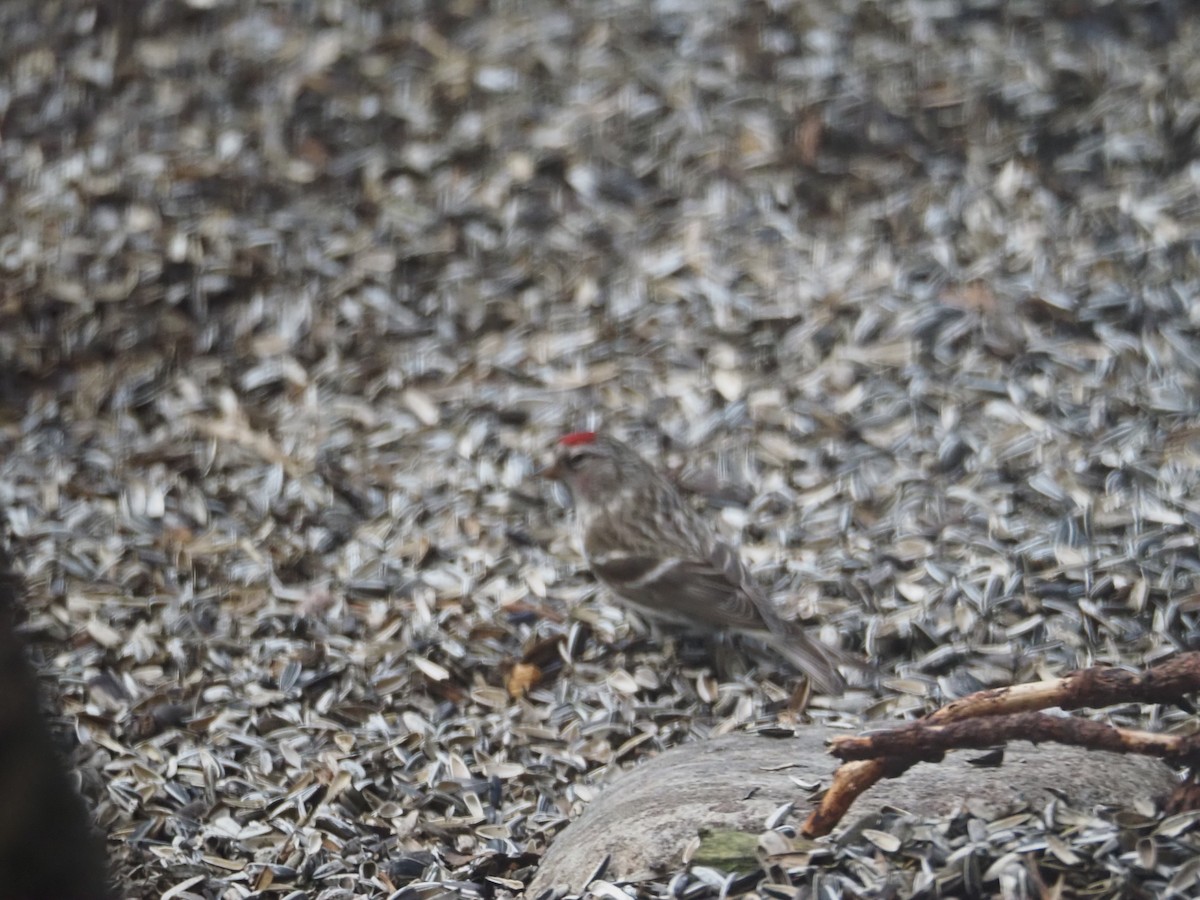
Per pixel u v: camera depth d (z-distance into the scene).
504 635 9.73
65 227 13.68
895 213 13.76
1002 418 11.51
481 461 11.55
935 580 9.88
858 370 12.14
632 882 6.51
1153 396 11.59
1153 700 6.81
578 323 12.91
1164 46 15.55
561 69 15.42
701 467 11.32
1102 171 14.12
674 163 14.40
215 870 7.71
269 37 15.92
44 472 11.45
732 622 9.12
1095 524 10.22
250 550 10.65
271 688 9.29
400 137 14.78
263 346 12.77
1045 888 5.99
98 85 15.41
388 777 8.48
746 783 7.10
